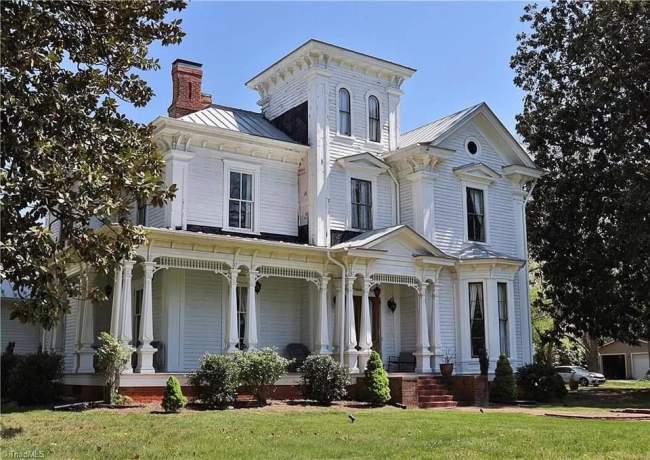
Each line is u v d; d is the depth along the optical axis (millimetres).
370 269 21234
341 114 23703
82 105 11609
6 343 27219
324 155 22750
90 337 19516
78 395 18719
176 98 23328
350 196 23172
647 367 57594
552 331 30266
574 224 27938
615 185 26281
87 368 19266
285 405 17484
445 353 23125
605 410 17984
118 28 11766
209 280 20641
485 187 25469
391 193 24250
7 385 21094
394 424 13555
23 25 10094
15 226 9961
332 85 23609
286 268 20297
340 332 20938
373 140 24500
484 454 9883
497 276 23453
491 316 23078
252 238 20531
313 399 18531
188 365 19734
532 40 29875
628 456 9742
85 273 17094
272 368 17453
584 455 9820
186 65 23578
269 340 21672
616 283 27203
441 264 22688
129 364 16828
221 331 20625
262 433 12016
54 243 10094
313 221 22234
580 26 27516
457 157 24891
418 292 22359
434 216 23734
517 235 26172
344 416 15031
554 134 28578
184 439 11242
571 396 24500
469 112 25031
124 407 15977
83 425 12930
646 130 25938
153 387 17062
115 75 12055
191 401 17141
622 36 25125
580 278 28016
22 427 12703
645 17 24906
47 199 10312
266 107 25750
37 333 27938
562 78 28844
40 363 18250
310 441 11070
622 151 26000
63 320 22812
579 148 28156
